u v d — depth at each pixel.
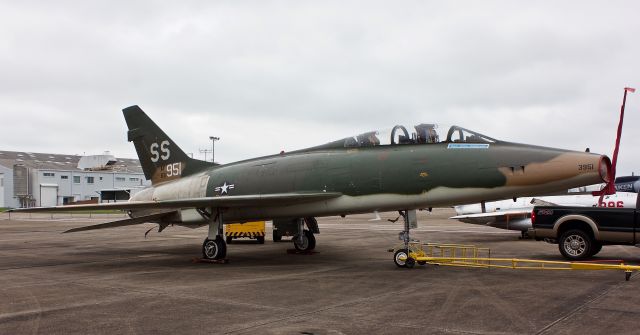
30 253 15.98
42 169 74.69
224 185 13.68
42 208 11.48
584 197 21.20
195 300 7.61
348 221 40.84
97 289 8.74
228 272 10.92
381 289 8.46
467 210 23.25
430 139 11.29
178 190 14.77
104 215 61.84
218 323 6.12
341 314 6.55
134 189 73.00
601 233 12.03
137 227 35.34
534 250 15.45
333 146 12.59
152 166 16.34
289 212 12.77
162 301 7.55
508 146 10.58
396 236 22.52
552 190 10.01
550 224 12.77
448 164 10.74
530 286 8.65
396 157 11.34
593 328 5.72
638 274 10.09
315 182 12.14
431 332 5.61
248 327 5.90
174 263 12.88
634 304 7.07
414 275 10.14
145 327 5.96
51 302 7.57
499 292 8.08
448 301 7.36
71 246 18.81
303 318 6.34
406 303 7.24
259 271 11.03
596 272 10.45
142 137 16.47
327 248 16.73
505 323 5.99
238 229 19.98
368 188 11.45
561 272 10.49
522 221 20.22
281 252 15.78
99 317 6.50
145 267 12.01
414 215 11.66
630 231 11.66
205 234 26.75
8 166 77.25
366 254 14.76
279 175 12.78
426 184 10.87
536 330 5.66
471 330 5.68
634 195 20.42
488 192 10.40
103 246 18.72
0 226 37.19
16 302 7.59
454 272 10.56
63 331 5.80
